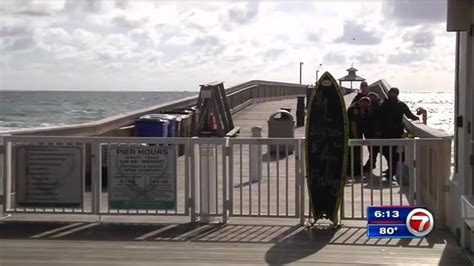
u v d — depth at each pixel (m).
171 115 15.66
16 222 8.66
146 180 8.53
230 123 19.88
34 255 7.05
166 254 7.09
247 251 7.21
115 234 8.03
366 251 7.20
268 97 41.88
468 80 7.20
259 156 8.67
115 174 8.56
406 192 10.95
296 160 8.51
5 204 8.85
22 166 8.69
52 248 7.36
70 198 8.67
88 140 8.62
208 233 8.09
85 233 8.09
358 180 12.45
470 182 7.23
